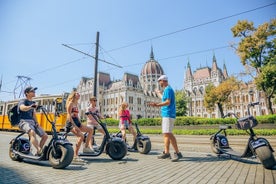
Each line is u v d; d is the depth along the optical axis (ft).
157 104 19.03
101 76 321.52
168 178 12.35
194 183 11.28
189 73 428.97
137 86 310.86
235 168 14.97
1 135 48.85
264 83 88.02
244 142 33.96
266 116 61.16
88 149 19.57
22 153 17.34
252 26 89.61
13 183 11.05
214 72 392.27
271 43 88.07
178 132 63.93
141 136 23.66
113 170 14.57
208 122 69.41
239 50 91.76
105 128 19.20
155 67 452.76
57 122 59.82
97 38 56.08
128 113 25.67
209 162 17.47
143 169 14.92
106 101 303.27
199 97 361.30
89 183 11.23
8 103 75.51
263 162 14.26
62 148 14.88
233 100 287.28
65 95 62.80
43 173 13.44
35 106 16.03
